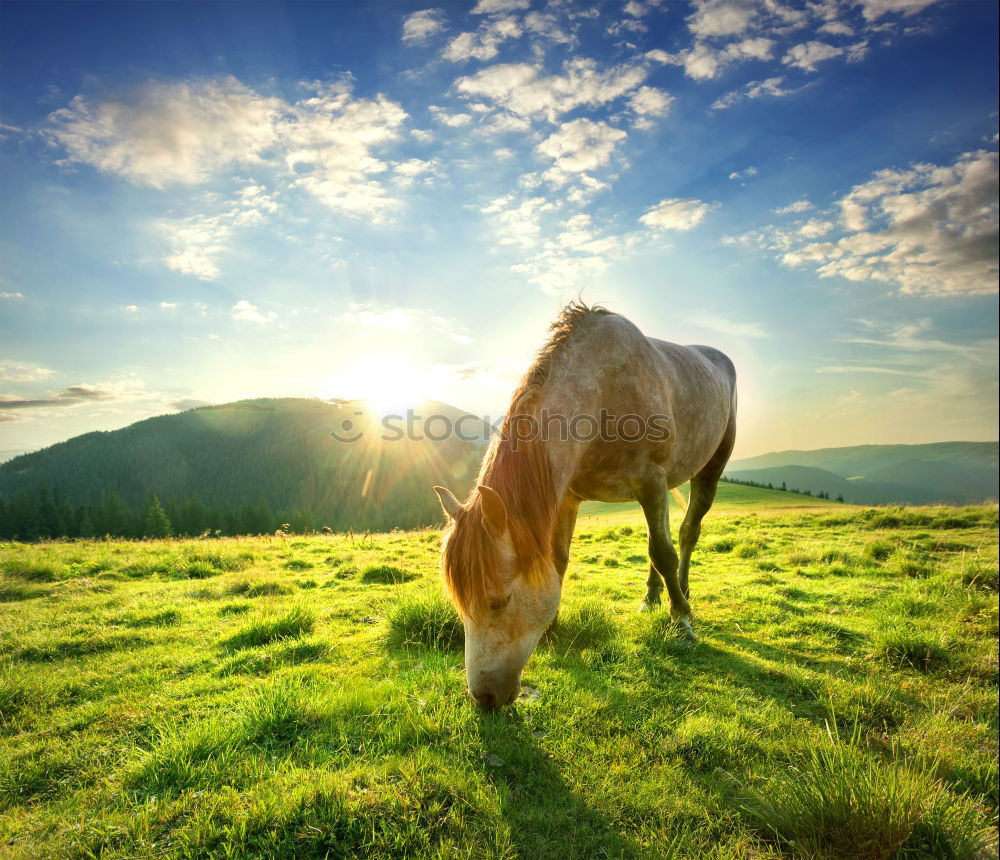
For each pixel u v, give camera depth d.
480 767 2.63
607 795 2.48
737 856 2.17
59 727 3.14
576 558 9.67
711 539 11.09
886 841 2.19
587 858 2.13
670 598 4.84
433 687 3.45
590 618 4.63
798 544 10.42
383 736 2.86
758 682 3.95
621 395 4.11
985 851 2.27
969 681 4.07
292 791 2.34
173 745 2.67
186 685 3.66
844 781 2.38
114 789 2.49
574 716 3.16
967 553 9.31
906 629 4.76
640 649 4.35
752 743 3.00
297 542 11.61
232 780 2.47
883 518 13.02
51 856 2.06
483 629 2.85
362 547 10.34
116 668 4.06
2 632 4.92
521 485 3.08
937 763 2.83
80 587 6.86
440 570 3.06
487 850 2.09
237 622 5.22
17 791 2.55
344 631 4.84
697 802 2.49
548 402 3.57
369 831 2.16
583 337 4.05
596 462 4.11
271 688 3.21
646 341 4.54
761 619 5.62
